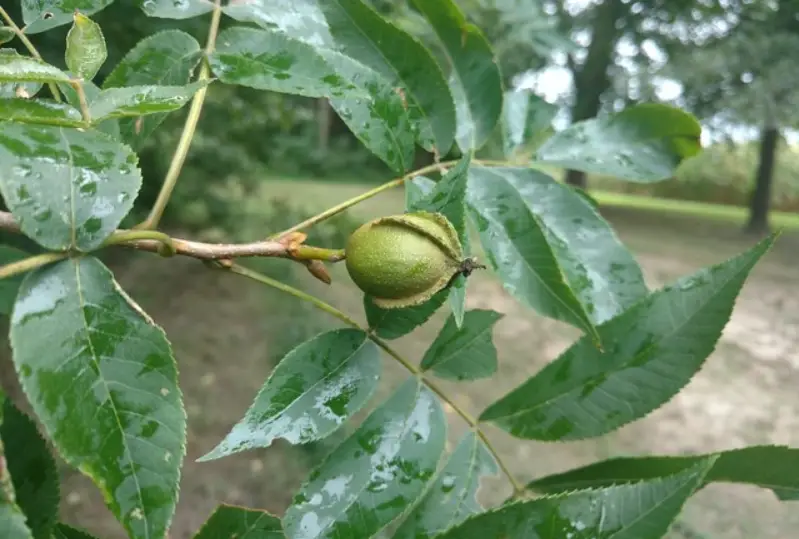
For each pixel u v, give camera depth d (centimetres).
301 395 15
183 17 18
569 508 12
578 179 200
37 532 13
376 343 16
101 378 11
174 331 87
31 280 11
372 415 15
